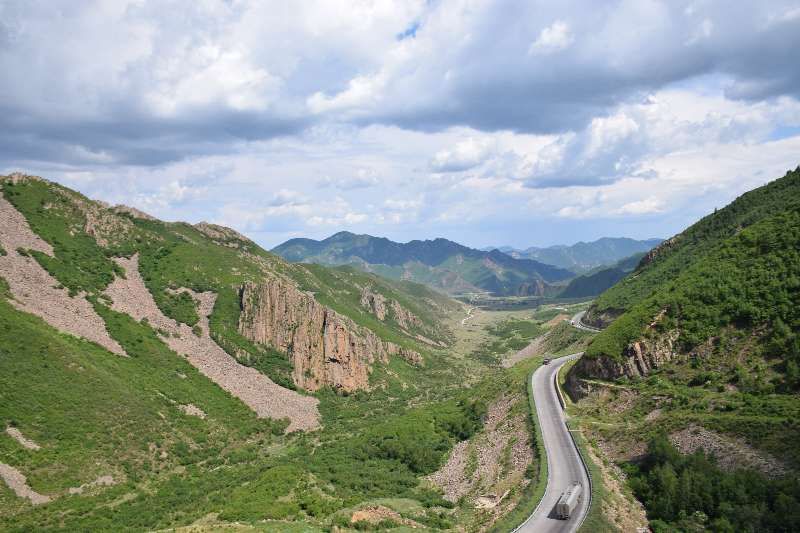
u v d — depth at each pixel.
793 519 51.06
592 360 104.38
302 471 92.19
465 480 90.38
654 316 100.75
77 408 94.25
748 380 77.88
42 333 106.31
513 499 69.88
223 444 110.69
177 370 129.00
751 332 86.19
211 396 125.88
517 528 57.62
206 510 75.56
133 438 96.56
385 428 119.81
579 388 103.06
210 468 98.75
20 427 83.94
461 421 119.31
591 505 61.41
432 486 92.62
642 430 77.44
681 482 61.16
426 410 133.12
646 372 94.31
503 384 132.50
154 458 95.19
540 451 80.50
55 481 78.69
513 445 91.31
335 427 132.50
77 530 69.38
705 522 56.56
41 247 142.12
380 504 77.19
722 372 83.25
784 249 97.06
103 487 82.12
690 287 102.69
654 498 62.72
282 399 140.38
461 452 105.12
